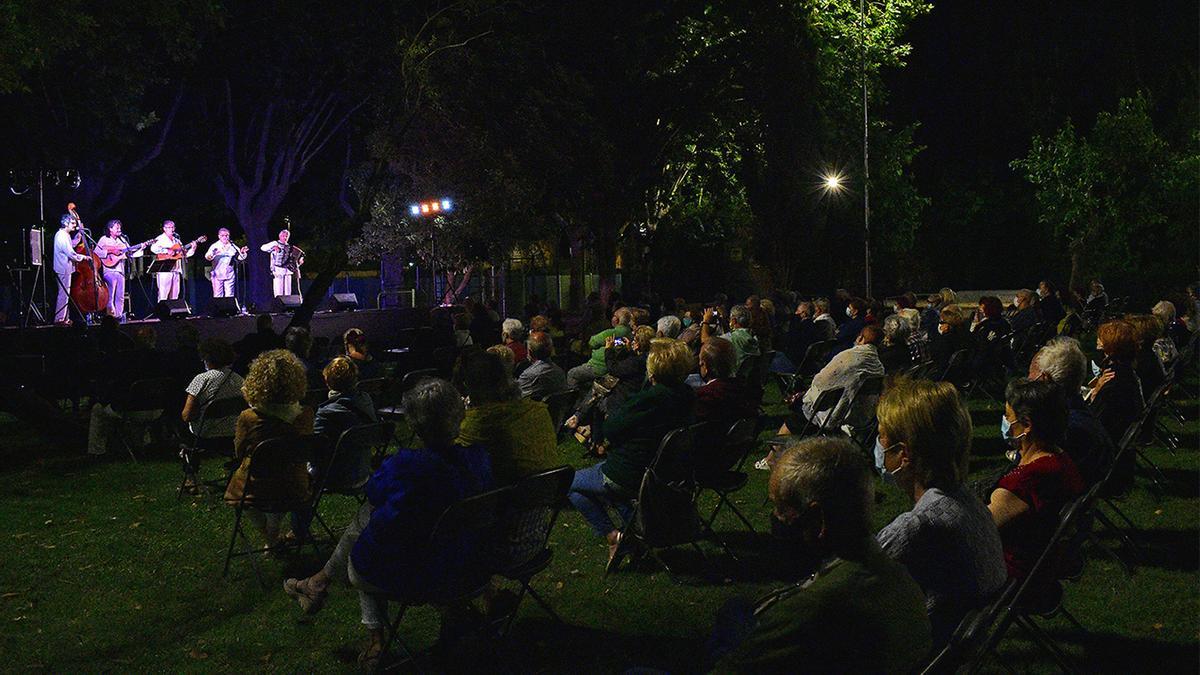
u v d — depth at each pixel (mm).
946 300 14289
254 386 6238
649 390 6176
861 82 33406
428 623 5648
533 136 22203
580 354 14141
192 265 28781
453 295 27172
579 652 5234
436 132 22234
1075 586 5941
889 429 3496
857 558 2553
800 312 14492
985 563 3361
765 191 30516
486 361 5316
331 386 6723
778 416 12562
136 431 11461
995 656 4590
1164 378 8078
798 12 28922
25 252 18859
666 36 27594
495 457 5176
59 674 5094
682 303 16172
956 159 42656
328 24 23688
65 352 15375
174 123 29047
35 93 19172
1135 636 5199
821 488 2555
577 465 9766
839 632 2447
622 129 26469
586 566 6617
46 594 6332
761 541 7043
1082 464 5109
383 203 27156
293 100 28609
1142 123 32500
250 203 29750
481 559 4633
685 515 5883
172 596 6227
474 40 21141
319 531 7617
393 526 4398
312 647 5371
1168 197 33125
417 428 4531
